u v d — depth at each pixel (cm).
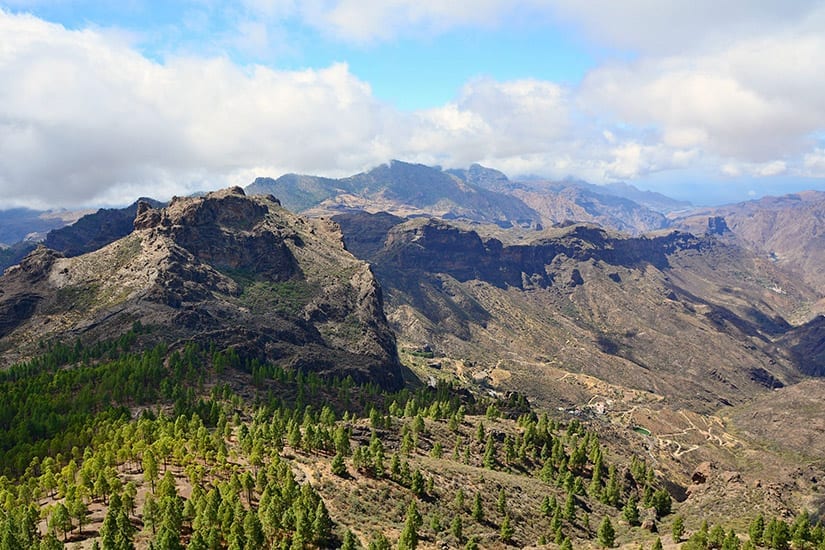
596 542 14425
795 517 16525
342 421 19962
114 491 12044
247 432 16000
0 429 16612
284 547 10444
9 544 9662
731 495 18138
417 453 18162
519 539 13788
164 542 9875
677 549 13600
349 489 13638
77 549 10312
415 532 11588
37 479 13588
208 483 12731
